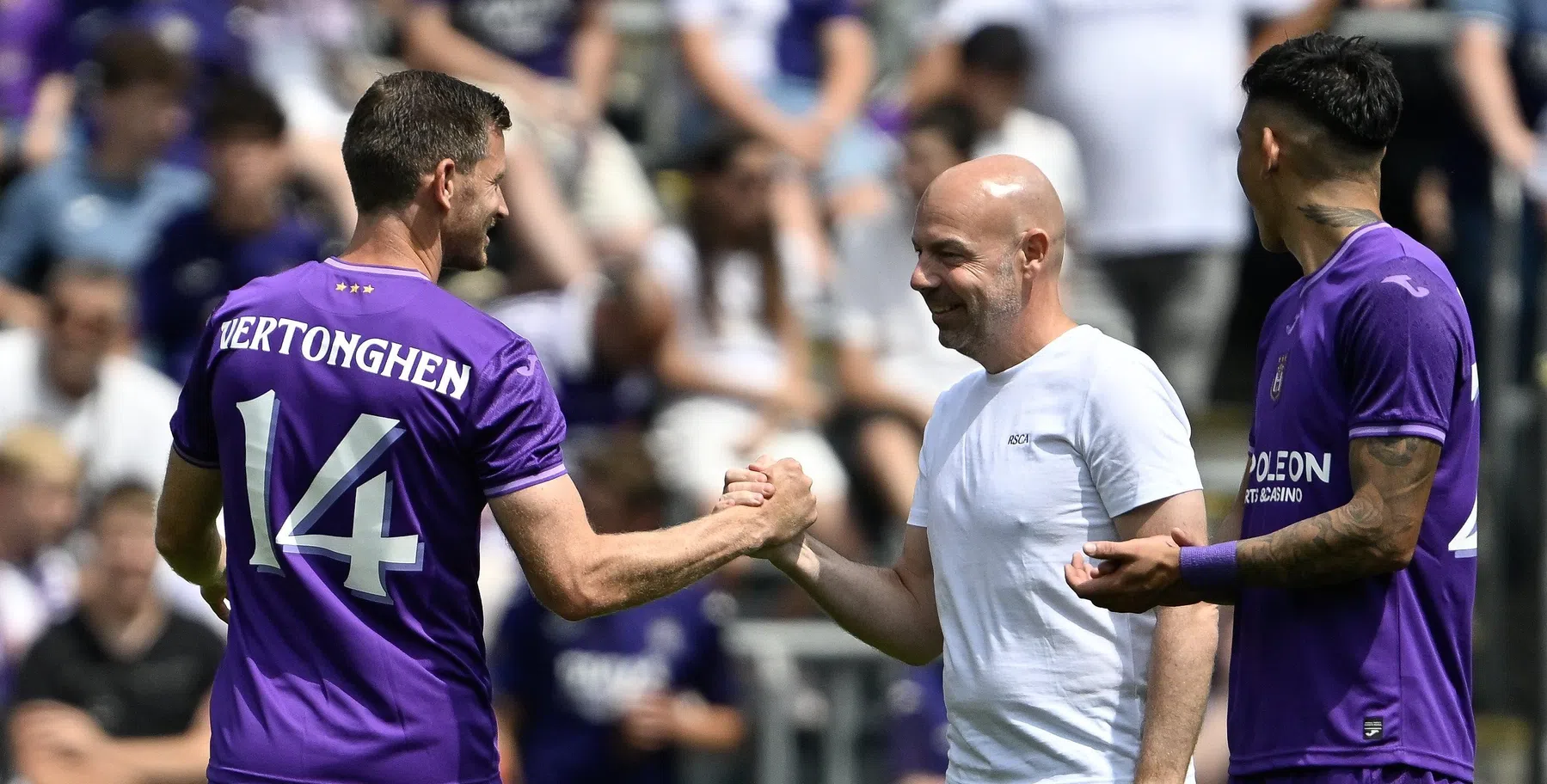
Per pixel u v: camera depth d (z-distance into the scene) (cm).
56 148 2852
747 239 2533
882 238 2522
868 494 2483
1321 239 1195
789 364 2538
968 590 1317
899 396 2497
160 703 2170
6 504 2272
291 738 1207
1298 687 1184
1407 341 1125
